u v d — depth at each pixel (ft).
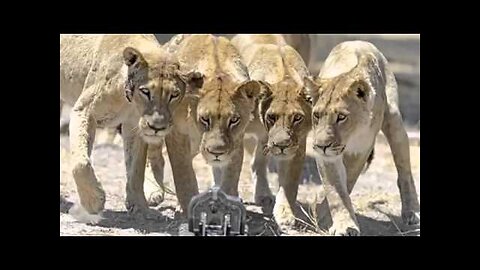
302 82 43.29
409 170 44.37
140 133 40.86
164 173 50.03
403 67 80.64
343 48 44.50
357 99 40.22
